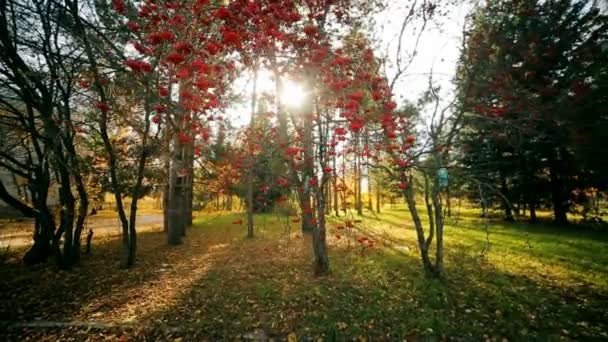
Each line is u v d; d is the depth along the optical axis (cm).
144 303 600
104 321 523
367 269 752
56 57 729
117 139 1021
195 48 406
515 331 459
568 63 838
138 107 803
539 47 756
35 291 677
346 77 530
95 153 1017
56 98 752
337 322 492
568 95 790
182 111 522
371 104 596
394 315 509
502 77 643
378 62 641
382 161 659
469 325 477
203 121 636
